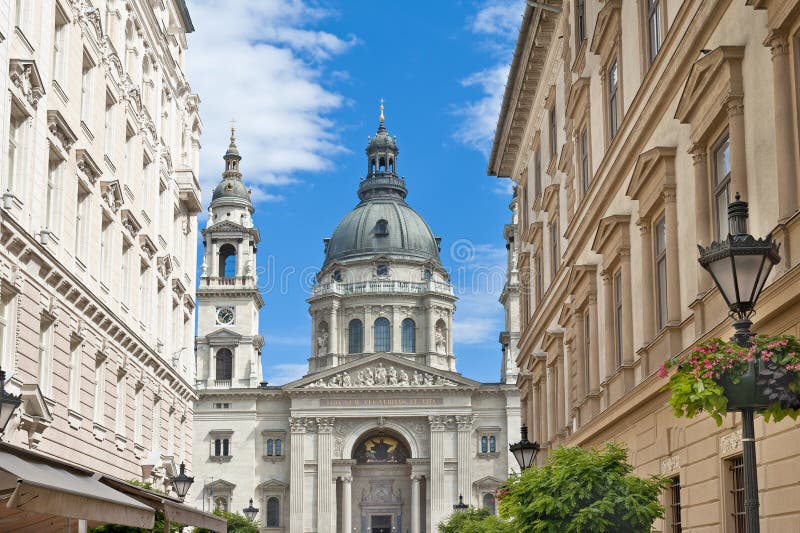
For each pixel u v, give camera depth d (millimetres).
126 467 42469
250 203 138000
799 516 16781
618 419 30375
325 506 122750
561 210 42156
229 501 123750
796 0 16344
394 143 157750
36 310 30984
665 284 26000
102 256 39688
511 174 59375
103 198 38812
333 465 124938
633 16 28312
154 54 48438
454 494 123188
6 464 15445
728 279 12945
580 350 36562
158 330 50469
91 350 37125
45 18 32156
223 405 126750
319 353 140625
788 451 17266
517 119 52469
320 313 141625
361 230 146500
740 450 19562
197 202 57250
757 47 18688
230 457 125125
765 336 13570
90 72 37594
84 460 36156
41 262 31094
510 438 124875
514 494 22344
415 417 125875
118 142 41344
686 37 22500
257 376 132500
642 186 26734
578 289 36344
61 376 33531
